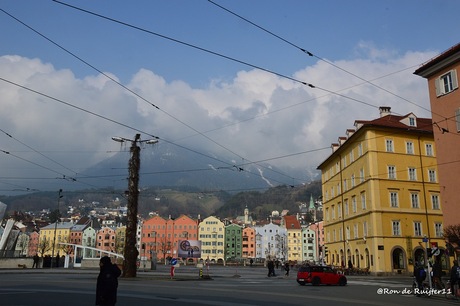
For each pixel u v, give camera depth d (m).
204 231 154.62
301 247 164.50
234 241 157.62
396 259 49.84
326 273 31.12
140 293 19.25
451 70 36.12
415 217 51.28
